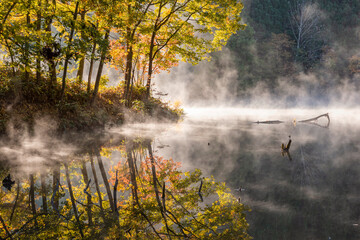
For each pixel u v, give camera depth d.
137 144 12.73
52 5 12.14
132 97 21.27
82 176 7.79
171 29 20.66
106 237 4.47
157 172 8.40
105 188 6.91
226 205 5.87
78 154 10.16
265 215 5.38
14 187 6.73
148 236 4.54
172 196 6.39
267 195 6.48
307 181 7.59
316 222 5.08
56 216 5.24
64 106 13.63
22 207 5.64
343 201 6.12
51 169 8.23
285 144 13.51
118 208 5.66
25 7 11.37
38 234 4.57
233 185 7.21
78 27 12.13
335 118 30.23
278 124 23.08
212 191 6.73
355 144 13.66
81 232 4.63
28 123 11.87
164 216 5.32
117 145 12.23
